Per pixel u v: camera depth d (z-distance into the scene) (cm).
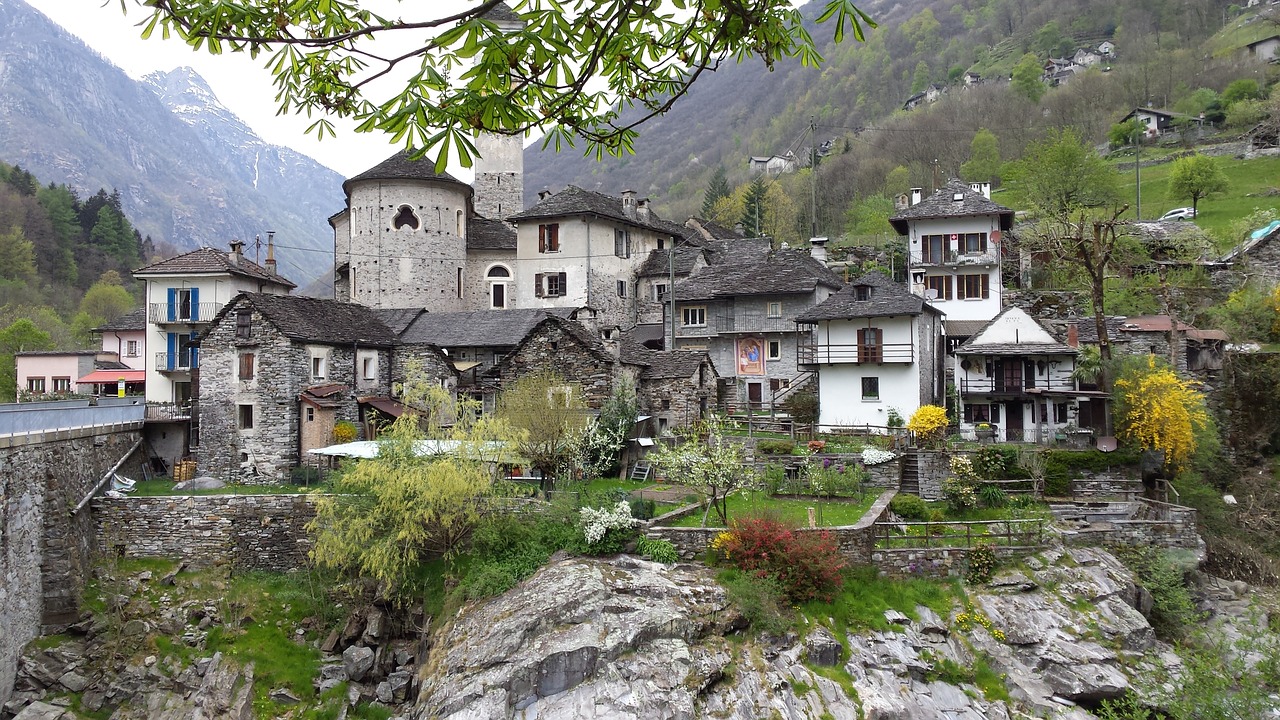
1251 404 3500
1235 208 6425
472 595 2327
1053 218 5709
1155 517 2767
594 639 2000
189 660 2436
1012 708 2083
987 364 3556
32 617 2481
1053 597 2402
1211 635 2362
